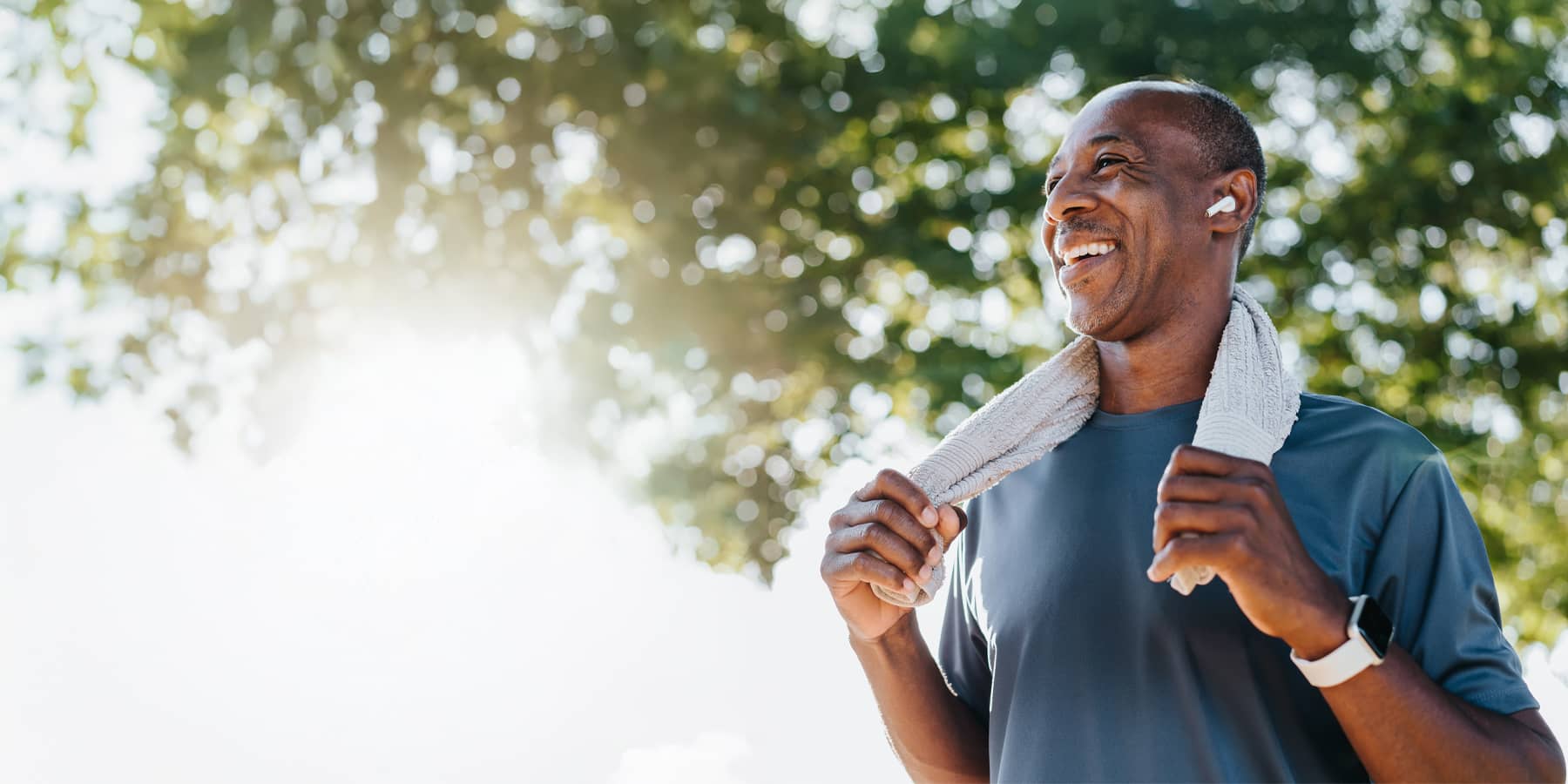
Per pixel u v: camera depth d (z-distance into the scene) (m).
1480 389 8.98
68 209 8.07
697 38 8.13
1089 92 8.25
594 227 7.74
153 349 7.86
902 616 2.17
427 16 7.44
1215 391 1.96
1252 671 1.87
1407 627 1.88
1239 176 2.12
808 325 7.98
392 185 7.45
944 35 8.38
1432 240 8.77
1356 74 8.41
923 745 2.23
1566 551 9.19
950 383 8.29
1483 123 8.74
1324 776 1.86
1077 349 2.21
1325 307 8.80
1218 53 8.21
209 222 7.86
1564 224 8.78
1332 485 1.92
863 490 2.04
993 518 2.21
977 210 8.75
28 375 7.91
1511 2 8.67
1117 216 2.08
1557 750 1.80
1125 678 1.94
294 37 7.30
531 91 7.51
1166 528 1.66
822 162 8.32
